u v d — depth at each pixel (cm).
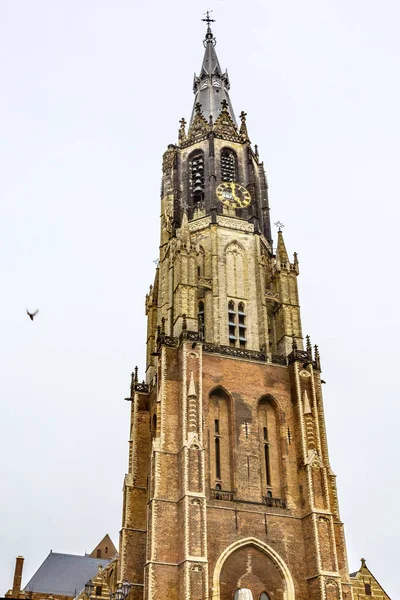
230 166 9869
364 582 8262
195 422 7112
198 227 9106
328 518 6994
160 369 7588
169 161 10169
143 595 7200
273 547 6888
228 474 7269
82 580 11238
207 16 12100
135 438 8131
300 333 8500
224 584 6581
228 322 8394
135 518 7638
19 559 9800
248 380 7812
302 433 7500
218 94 10988
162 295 9000
